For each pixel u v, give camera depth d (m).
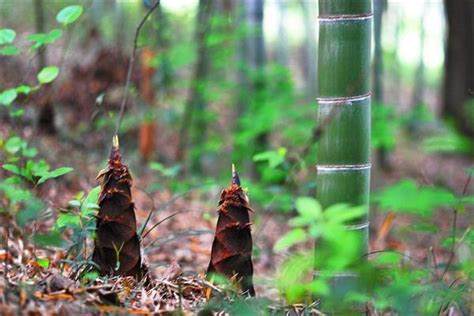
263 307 2.33
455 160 8.23
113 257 2.42
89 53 5.74
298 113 5.14
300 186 3.98
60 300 2.17
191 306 2.35
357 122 2.41
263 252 3.57
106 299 2.25
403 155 8.33
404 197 2.09
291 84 5.86
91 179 4.25
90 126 5.15
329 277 2.30
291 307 2.38
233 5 6.83
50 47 5.66
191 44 5.76
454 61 8.99
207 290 2.40
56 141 4.82
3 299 2.12
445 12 9.24
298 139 4.88
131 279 2.41
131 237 2.43
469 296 2.49
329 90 2.41
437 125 8.53
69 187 3.87
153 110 5.57
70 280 2.31
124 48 5.92
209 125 7.43
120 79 5.43
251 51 6.05
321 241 2.32
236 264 2.41
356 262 2.12
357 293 2.13
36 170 2.67
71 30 4.84
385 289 2.17
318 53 2.44
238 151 5.17
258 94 5.61
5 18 6.21
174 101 6.47
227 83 5.88
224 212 2.41
